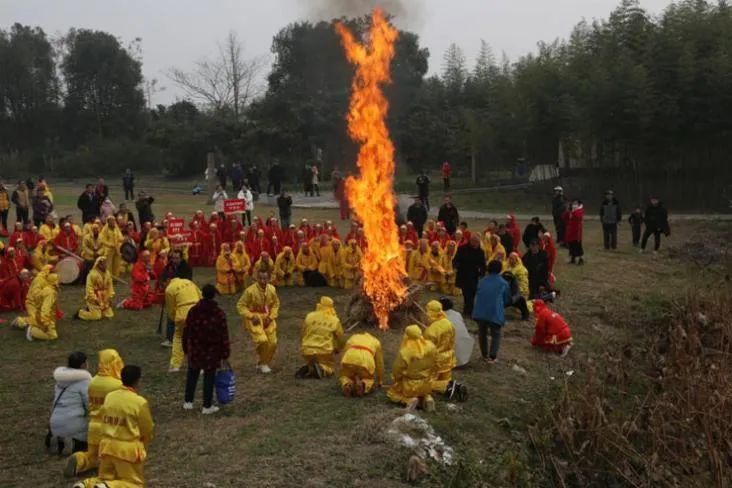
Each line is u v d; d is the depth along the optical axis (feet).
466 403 43.65
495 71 223.92
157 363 48.57
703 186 136.77
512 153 176.96
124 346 52.31
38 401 42.11
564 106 150.82
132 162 242.78
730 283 81.00
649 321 66.44
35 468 33.42
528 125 157.28
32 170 249.96
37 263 68.03
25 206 97.09
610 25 150.92
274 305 47.34
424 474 34.22
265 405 41.32
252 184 149.69
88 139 266.16
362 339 43.65
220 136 205.77
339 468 33.86
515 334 58.70
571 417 42.75
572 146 154.71
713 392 45.75
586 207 143.23
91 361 49.03
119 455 28.89
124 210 83.20
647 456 41.01
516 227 79.46
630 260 91.56
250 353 51.37
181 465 33.65
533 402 45.42
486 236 72.49
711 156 137.39
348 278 71.05
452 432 39.34
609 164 149.48
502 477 36.27
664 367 53.47
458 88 231.30
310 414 39.86
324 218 123.13
